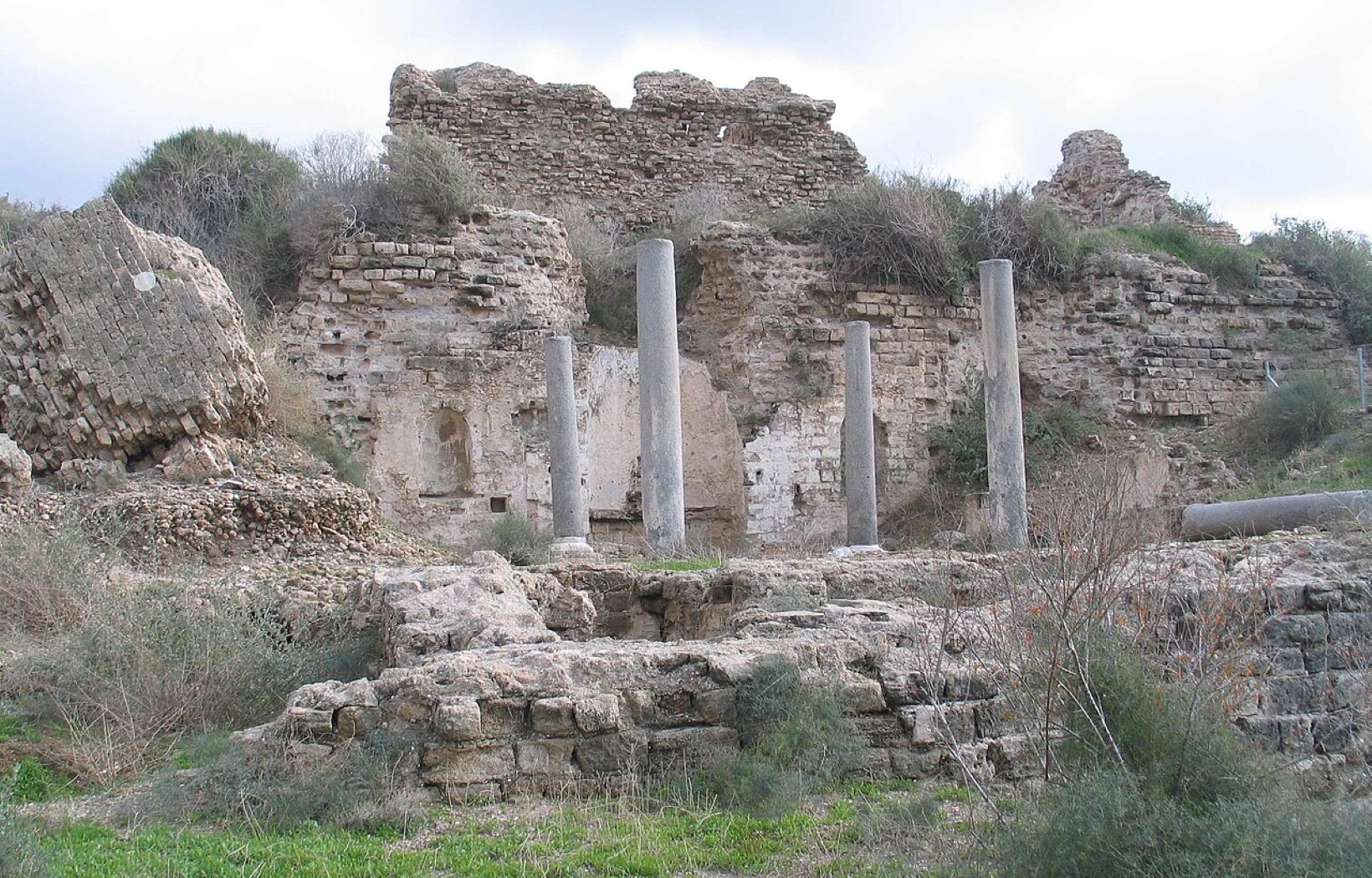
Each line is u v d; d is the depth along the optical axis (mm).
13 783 7105
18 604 10797
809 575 12094
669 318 16922
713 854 6129
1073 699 6664
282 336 20484
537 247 22656
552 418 18078
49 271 15734
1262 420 22953
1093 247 26609
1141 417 25547
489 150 29172
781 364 23797
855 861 6000
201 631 9586
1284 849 5434
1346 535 11672
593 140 29953
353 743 6949
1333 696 9297
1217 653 7676
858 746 7555
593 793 7031
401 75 28984
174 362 15602
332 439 19656
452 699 6957
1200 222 29953
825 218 24938
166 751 8172
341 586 12195
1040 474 23172
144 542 13562
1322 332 27188
